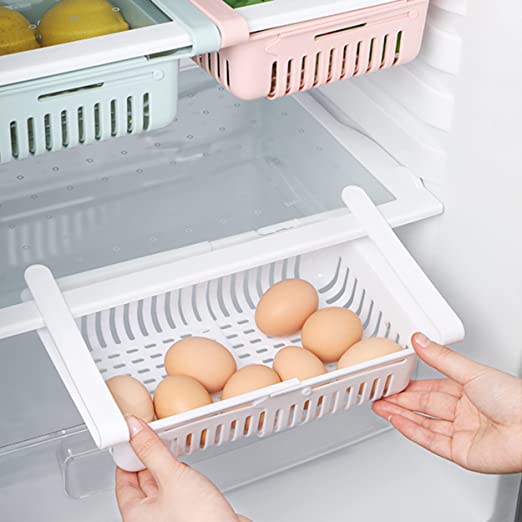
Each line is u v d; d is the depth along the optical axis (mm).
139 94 1031
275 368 1204
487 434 1162
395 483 1422
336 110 1521
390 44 1135
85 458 1262
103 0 1089
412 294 1183
